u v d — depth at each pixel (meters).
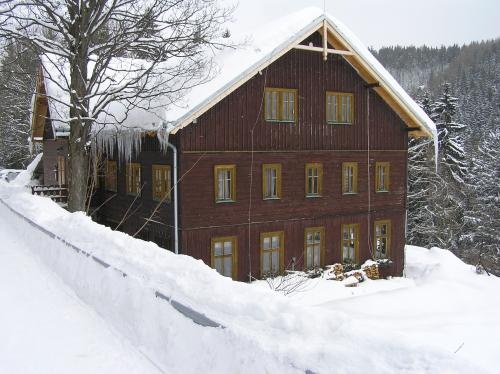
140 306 5.64
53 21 14.57
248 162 16.17
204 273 5.91
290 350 3.82
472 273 18.88
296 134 17.16
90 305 6.65
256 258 16.52
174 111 14.31
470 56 124.31
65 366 4.82
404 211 20.27
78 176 15.38
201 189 15.31
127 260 6.89
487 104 83.62
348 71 18.31
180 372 4.54
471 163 41.72
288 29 16.27
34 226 11.53
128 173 18.42
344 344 3.77
